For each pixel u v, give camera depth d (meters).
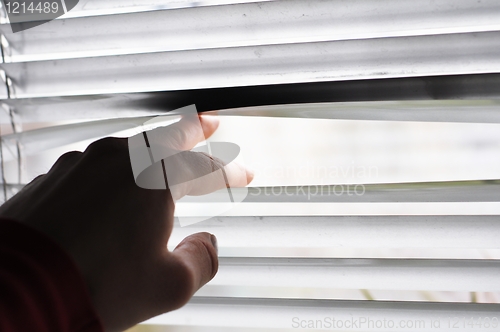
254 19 0.74
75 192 0.60
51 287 0.48
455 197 0.76
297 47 0.73
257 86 0.75
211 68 0.77
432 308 0.81
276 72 0.76
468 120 0.73
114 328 0.58
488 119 0.73
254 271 0.85
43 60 0.80
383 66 0.73
